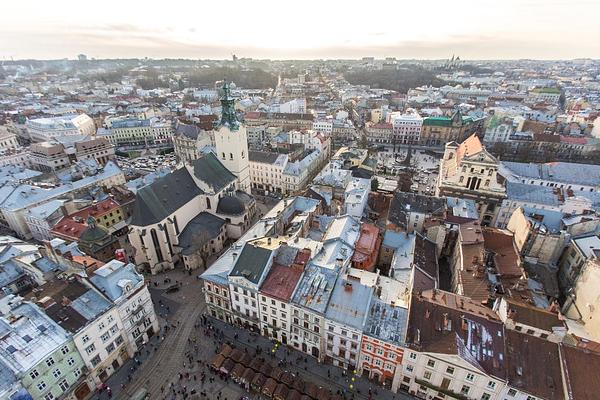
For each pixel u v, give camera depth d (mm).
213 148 186750
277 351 76562
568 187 143000
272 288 73875
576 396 52125
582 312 74312
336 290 71375
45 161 184750
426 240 99188
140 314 74875
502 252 92688
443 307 66000
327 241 87688
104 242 102562
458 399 60844
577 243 88500
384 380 68438
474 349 59156
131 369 71562
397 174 185250
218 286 80312
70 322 62312
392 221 102500
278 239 87500
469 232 94938
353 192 116375
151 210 97312
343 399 64812
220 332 81438
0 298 64562
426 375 62844
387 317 67062
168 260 104125
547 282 88375
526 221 94312
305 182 166875
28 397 53469
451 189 127312
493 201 123500
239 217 115562
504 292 78562
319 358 73500
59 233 105312
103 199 124562
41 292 68625
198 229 108875
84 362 63844
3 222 126750
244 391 67188
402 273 83812
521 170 152125
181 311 88062
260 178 164750
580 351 56844
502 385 55844
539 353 58125
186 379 69625
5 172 150000
